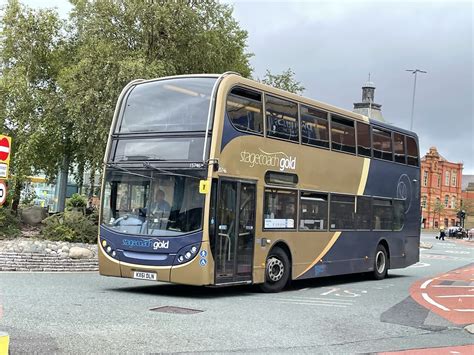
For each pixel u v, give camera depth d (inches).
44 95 975.6
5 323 321.1
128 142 507.2
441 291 616.4
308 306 467.8
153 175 486.9
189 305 436.1
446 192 4739.2
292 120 572.1
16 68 958.4
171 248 466.9
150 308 410.0
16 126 948.6
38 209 925.8
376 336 357.7
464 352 318.3
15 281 512.4
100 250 501.0
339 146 647.1
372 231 709.3
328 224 621.9
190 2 995.3
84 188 1144.8
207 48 976.3
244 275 503.2
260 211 521.0
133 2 932.6
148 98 513.3
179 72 968.9
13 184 908.0
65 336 299.1
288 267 562.9
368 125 709.3
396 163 770.8
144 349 282.4
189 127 482.9
